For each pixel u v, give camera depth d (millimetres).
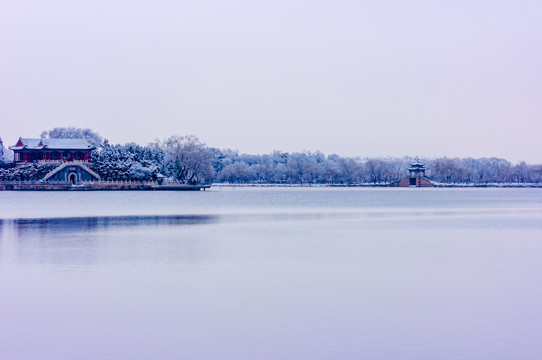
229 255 54594
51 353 28078
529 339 29844
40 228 80375
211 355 27781
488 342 29406
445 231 76812
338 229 79688
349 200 173125
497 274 45312
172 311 34594
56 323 32375
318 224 87750
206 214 110000
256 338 29891
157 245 61438
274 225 86000
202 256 53938
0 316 33594
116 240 65938
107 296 37938
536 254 55375
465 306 35781
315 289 40094
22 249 58094
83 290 39594
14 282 41969
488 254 55469
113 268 47594
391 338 29922
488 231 76875
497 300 37219
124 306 35625
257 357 27484
